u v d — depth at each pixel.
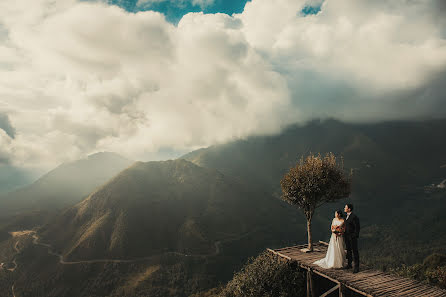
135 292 113.88
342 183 13.49
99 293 114.81
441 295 8.55
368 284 9.38
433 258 39.34
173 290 118.75
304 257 12.93
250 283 13.21
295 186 13.92
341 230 10.84
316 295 13.17
